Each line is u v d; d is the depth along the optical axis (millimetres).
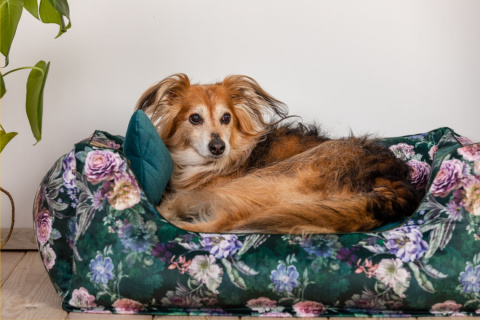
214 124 2283
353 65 2697
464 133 2748
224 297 1854
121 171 1935
